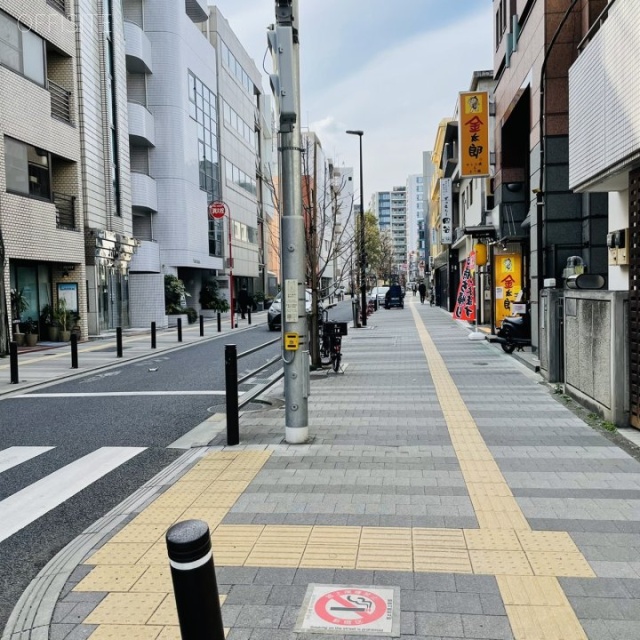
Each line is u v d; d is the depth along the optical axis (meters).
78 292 22.44
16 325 19.66
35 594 3.60
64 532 4.72
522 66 14.59
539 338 11.14
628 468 5.47
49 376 13.00
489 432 6.88
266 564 3.78
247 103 49.47
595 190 8.80
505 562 3.73
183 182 32.56
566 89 12.30
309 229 12.30
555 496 4.82
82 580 3.72
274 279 62.62
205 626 2.30
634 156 6.46
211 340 21.67
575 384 8.45
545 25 12.29
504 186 17.36
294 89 6.30
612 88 7.04
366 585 3.49
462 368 12.04
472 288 23.08
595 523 4.28
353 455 6.10
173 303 31.80
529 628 3.03
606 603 3.25
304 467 5.75
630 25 6.44
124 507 5.01
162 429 7.96
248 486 5.26
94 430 8.02
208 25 40.62
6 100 17.88
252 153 51.31
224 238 41.75
